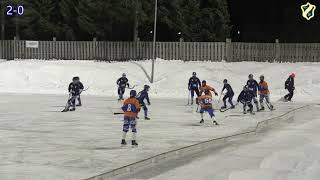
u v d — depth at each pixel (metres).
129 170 11.35
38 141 15.12
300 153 13.52
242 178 10.64
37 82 38.56
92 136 16.19
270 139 16.45
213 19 50.28
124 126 14.37
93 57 43.62
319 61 39.72
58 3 48.97
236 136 16.64
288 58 40.34
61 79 38.91
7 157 12.45
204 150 14.39
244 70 38.94
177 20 47.50
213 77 37.56
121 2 43.84
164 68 40.38
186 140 15.34
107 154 12.89
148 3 45.31
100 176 10.37
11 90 36.56
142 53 42.88
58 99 30.73
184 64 41.03
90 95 34.53
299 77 35.97
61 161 11.93
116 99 31.55
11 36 53.59
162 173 11.26
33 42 44.53
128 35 51.50
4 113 23.16
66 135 16.39
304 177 10.59
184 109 25.78
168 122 20.25
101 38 50.03
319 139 16.31
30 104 27.55
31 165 11.44
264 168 11.66
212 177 10.79
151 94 35.09
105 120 20.72
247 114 23.48
